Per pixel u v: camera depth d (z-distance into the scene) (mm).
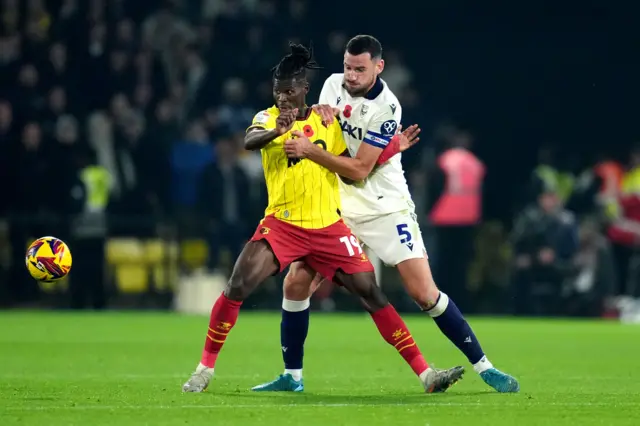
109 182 76375
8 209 74750
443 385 30734
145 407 27016
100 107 79625
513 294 80938
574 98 102688
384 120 30609
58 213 74688
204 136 78875
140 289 77812
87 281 75312
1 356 44562
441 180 79188
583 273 79688
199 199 77500
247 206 77688
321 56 88438
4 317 69000
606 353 49125
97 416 25375
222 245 76875
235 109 81375
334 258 30406
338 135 31016
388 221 31562
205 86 84188
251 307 80188
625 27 102812
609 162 87875
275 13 90750
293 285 31469
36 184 73875
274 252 30062
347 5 98062
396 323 30859
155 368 39875
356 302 80188
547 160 85125
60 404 27766
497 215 98375
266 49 86688
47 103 76000
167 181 78312
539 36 102938
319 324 66938
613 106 102688
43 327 61250
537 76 102500
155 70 81562
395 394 30953
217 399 29094
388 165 31844
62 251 30875
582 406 27922
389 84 87000
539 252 79625
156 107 80500
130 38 81688
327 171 30406
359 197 31750
